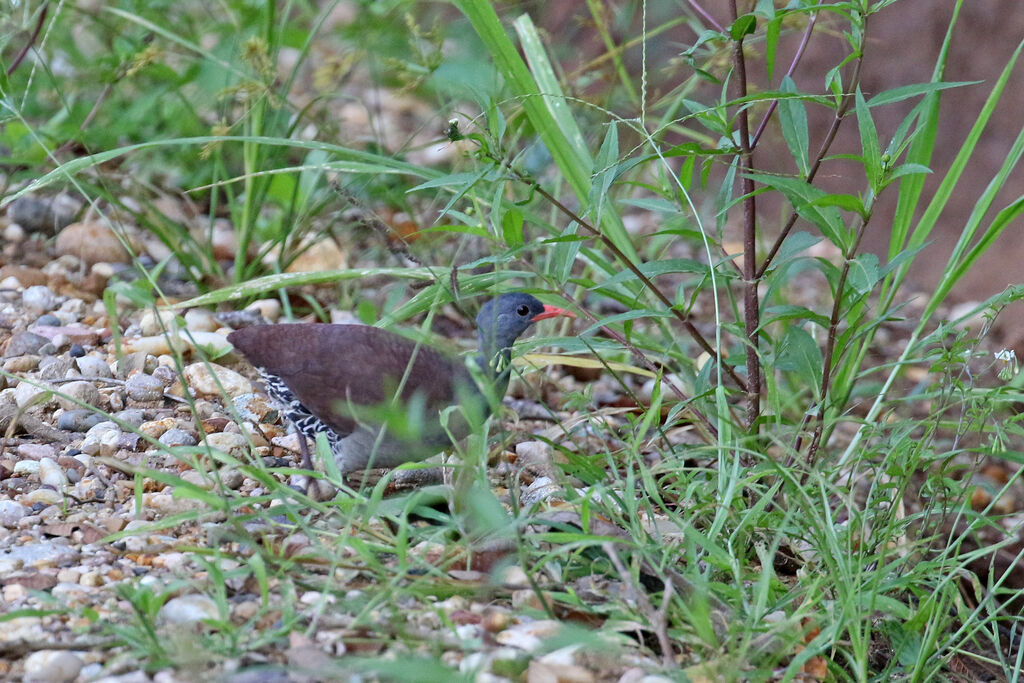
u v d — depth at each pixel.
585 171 10.20
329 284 13.25
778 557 8.53
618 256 8.68
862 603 7.14
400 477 9.16
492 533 7.29
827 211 8.33
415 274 10.21
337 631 6.48
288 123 13.85
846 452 9.31
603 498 7.90
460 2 9.83
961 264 9.44
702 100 16.58
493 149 8.31
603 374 12.52
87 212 13.45
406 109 18.53
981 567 10.26
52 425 9.44
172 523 7.13
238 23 13.39
